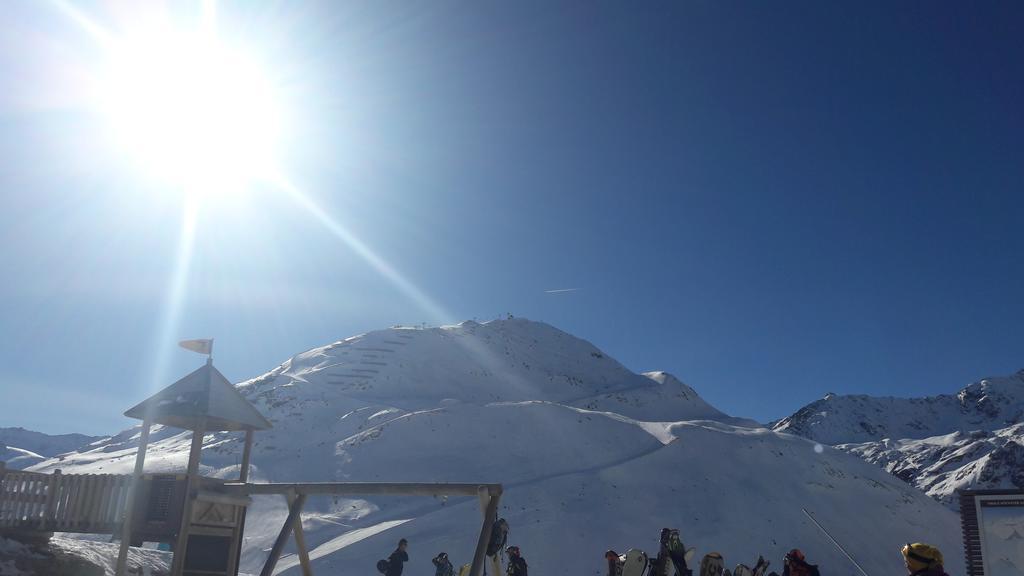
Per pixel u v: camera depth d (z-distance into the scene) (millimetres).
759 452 99375
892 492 97250
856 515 87125
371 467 88312
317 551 60375
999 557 27844
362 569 55188
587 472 86688
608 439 101062
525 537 65750
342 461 90188
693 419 141875
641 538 69750
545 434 99938
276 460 91562
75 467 102188
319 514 71625
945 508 98938
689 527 74562
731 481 88625
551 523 69500
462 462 90312
